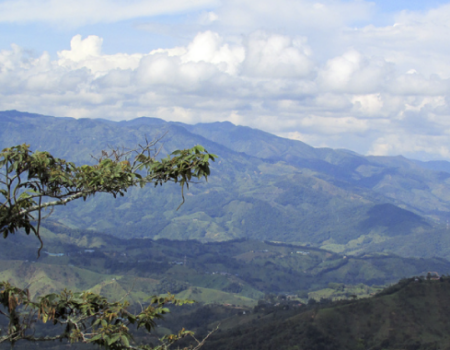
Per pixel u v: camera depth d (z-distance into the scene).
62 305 7.27
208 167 7.75
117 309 7.30
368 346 108.94
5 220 7.46
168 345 7.68
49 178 7.56
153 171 7.93
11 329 6.90
